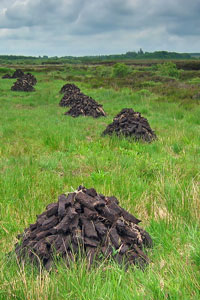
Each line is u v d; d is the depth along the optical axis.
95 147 9.97
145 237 4.19
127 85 35.19
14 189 6.21
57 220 4.05
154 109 19.05
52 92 28.52
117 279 3.35
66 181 7.09
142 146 10.22
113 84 35.84
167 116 16.84
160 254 3.94
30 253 3.87
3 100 23.27
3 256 4.03
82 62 142.50
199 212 4.98
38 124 13.73
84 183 6.77
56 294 3.12
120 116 12.08
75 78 47.03
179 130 12.39
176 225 4.65
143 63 112.44
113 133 11.39
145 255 3.86
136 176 7.09
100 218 4.07
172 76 47.69
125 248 3.79
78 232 3.81
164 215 5.11
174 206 5.27
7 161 8.45
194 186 5.92
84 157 9.13
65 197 4.24
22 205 5.66
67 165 8.14
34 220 5.12
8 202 5.70
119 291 3.05
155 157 8.80
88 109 16.98
